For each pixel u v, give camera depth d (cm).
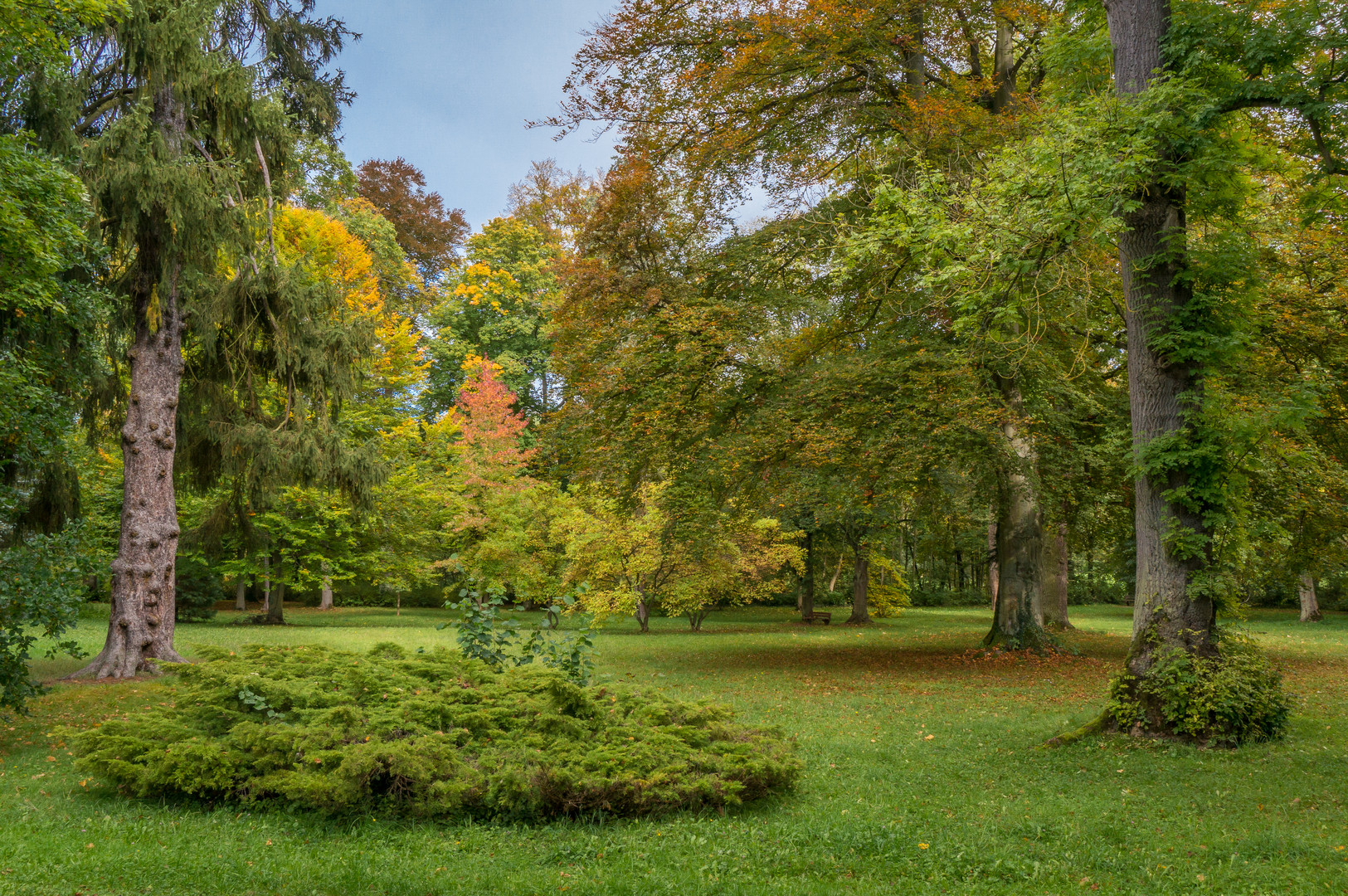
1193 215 976
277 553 2845
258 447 1555
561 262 1634
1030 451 1661
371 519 2734
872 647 2033
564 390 1714
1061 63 1002
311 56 1708
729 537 2461
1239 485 906
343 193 1955
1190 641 903
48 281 978
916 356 1457
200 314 1475
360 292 2891
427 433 3288
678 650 1959
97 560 961
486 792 577
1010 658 1702
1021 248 839
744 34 1498
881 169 1493
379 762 571
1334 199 887
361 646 1886
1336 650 1950
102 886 440
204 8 1420
